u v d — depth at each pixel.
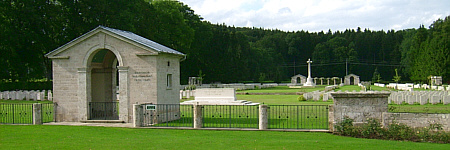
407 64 130.50
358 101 18.55
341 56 142.50
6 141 17.19
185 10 88.69
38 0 47.09
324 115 26.25
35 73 55.12
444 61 83.81
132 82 24.31
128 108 24.41
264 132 19.41
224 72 96.19
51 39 48.69
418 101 35.06
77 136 18.67
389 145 15.39
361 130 18.17
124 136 18.69
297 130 19.56
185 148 15.13
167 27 65.75
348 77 127.19
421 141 16.64
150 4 61.97
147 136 18.61
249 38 172.50
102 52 26.67
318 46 145.88
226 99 39.69
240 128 20.59
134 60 24.27
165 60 25.19
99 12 49.62
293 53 153.25
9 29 45.25
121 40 24.39
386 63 142.62
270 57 136.25
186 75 90.25
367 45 149.88
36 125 23.14
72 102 25.30
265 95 56.19
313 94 41.62
